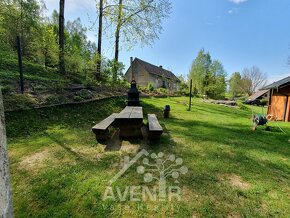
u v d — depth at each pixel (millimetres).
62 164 3334
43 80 9266
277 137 5461
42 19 20781
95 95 9320
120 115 4863
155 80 32375
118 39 13438
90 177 2922
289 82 8844
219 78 33500
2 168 865
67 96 8016
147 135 5066
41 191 2557
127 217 2141
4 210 866
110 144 4336
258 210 2279
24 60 13289
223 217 2150
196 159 3615
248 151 4145
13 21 14578
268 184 2840
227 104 19703
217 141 4742
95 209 2248
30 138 4609
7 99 6105
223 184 2797
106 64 13023
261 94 33125
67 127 5641
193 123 6961
